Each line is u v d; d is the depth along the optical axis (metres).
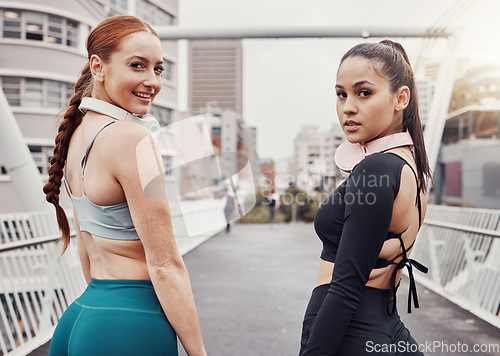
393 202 1.07
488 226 5.47
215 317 4.70
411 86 1.20
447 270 5.84
